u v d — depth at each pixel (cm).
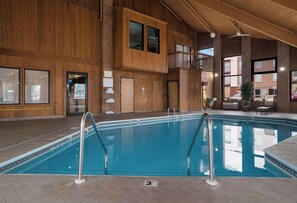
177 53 1198
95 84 996
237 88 1367
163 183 223
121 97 1076
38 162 380
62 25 892
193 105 1222
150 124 823
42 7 839
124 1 1070
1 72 755
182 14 1269
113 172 338
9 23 763
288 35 727
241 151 455
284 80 1064
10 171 314
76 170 346
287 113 987
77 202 186
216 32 1323
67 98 910
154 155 438
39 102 841
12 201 188
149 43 1066
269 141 545
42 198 193
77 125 652
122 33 962
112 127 745
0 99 757
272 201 186
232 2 701
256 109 1105
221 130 704
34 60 823
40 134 505
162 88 1255
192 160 402
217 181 227
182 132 679
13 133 518
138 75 1149
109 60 1012
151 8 1186
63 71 898
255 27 722
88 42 971
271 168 343
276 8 616
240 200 188
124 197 194
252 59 1189
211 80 1369
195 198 191
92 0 983
